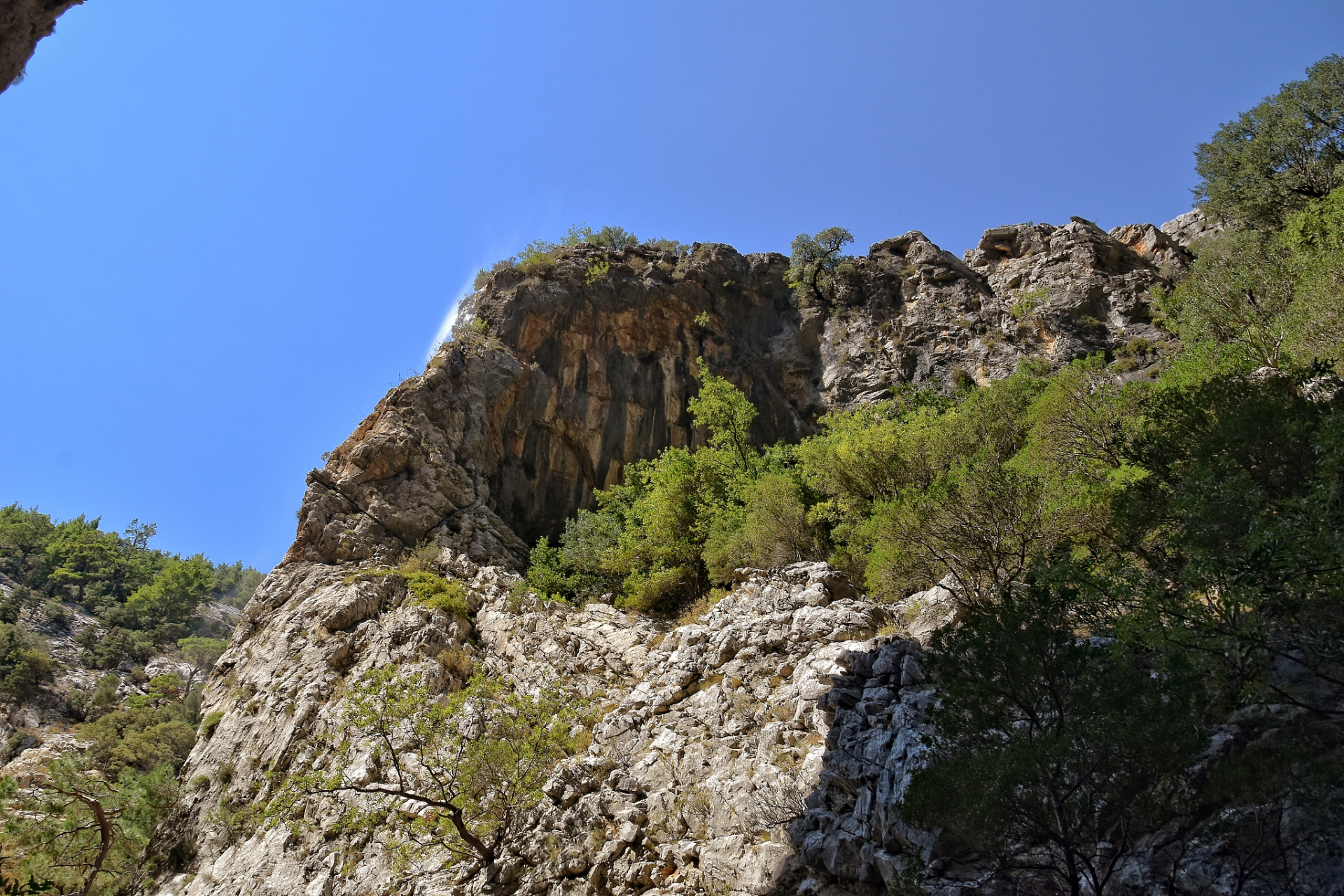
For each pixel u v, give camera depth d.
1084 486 15.56
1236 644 8.48
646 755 17.09
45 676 46.97
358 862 19.95
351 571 33.25
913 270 51.44
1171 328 31.44
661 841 14.88
